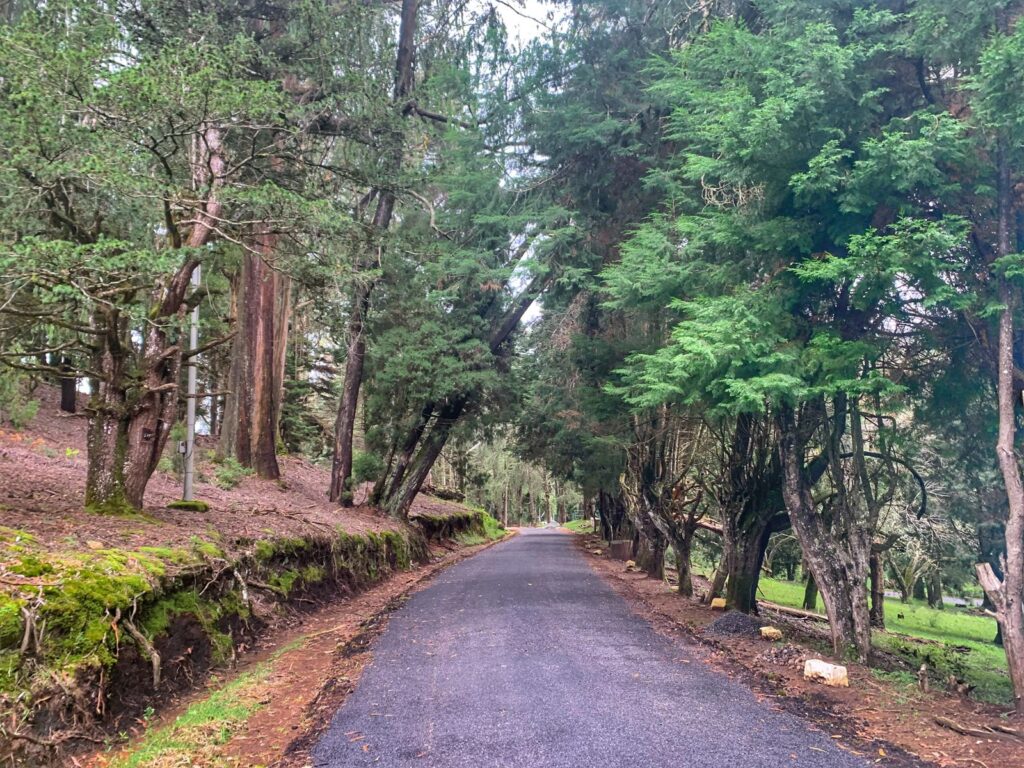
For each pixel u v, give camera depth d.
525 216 14.14
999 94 6.04
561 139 13.95
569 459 22.06
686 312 9.91
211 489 14.99
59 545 6.45
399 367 17.42
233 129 8.80
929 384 9.32
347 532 15.02
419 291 17.28
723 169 8.48
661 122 13.70
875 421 10.41
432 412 20.67
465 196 14.45
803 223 8.09
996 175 7.23
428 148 16.38
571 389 16.92
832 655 8.71
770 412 9.11
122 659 5.64
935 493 16.58
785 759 4.74
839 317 8.59
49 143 6.61
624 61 14.22
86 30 7.24
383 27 13.70
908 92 8.30
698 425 15.02
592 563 21.83
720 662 7.73
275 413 20.66
